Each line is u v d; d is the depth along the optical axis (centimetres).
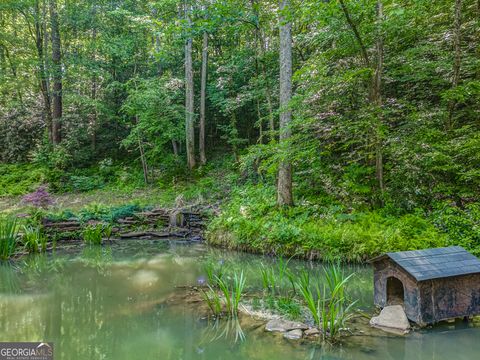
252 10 951
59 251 766
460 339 314
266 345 309
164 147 1650
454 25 678
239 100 1264
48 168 1508
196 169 1425
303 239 655
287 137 780
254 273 567
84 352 304
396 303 382
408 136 657
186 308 411
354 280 510
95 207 976
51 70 1495
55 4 1553
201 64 1623
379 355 287
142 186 1388
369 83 750
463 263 357
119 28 1549
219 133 1778
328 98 797
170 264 646
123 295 464
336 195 796
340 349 297
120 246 822
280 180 812
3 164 1656
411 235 588
